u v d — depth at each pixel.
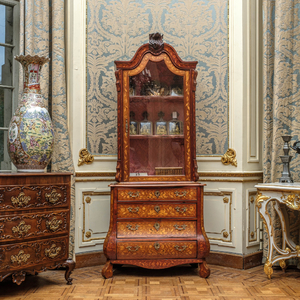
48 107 3.30
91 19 3.57
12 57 3.32
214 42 3.64
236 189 3.46
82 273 3.21
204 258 3.09
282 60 3.36
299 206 2.85
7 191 2.49
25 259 2.57
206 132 3.66
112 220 3.08
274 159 3.38
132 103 3.21
